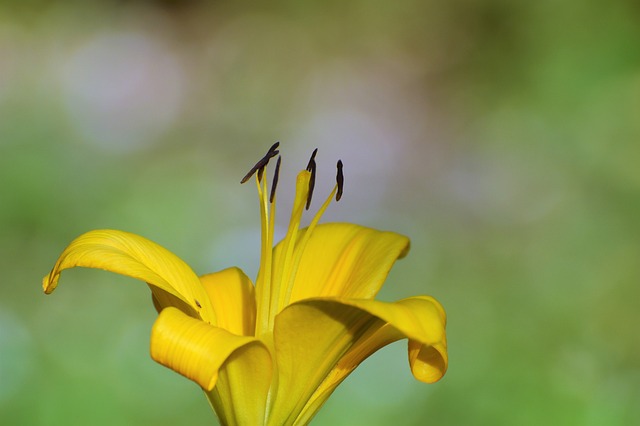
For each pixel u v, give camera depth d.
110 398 1.51
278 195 2.38
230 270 0.92
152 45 2.95
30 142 2.33
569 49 2.57
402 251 0.90
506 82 2.71
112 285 1.81
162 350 0.81
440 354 0.84
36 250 1.97
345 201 2.37
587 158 2.28
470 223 2.22
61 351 1.61
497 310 1.87
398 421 1.50
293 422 0.86
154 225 2.13
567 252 2.04
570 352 1.72
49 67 2.76
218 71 2.93
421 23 3.04
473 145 2.54
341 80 2.92
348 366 0.87
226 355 0.81
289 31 3.10
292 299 0.90
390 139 2.63
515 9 2.84
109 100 2.67
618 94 2.38
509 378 1.62
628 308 1.85
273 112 2.79
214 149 2.59
